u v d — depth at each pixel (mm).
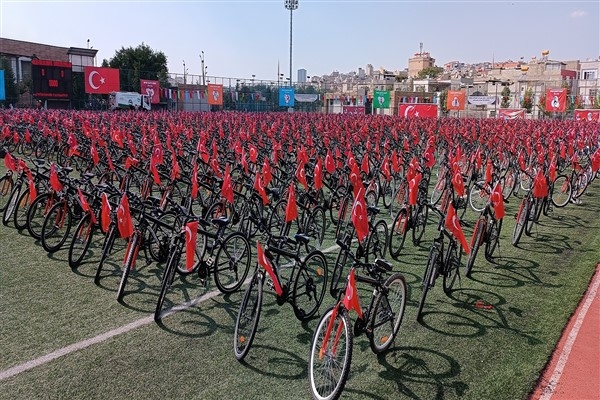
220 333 5066
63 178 7965
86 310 5453
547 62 82562
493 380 4262
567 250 7852
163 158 11242
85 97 35844
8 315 5281
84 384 4125
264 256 4641
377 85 71000
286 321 5363
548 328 5207
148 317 5348
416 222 7871
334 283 5980
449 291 6082
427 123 25438
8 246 7438
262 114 32531
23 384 4105
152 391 4055
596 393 4074
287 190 8383
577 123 27688
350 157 11234
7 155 9289
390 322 4699
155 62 53000
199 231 5766
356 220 5488
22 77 39969
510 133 19516
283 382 4230
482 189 10039
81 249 6801
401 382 4242
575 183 11164
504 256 7551
